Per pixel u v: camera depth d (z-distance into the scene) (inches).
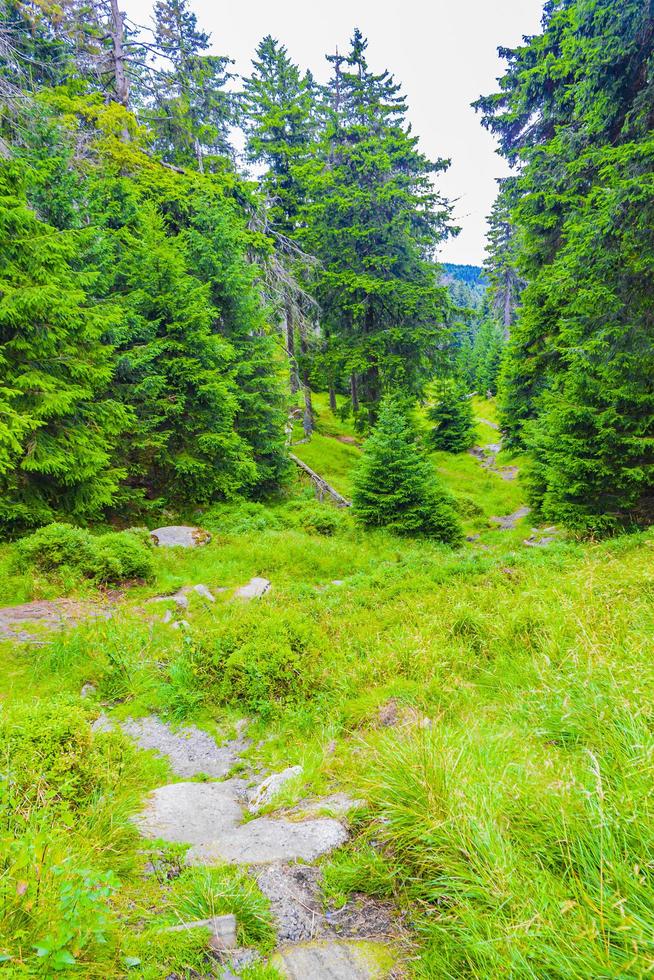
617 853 77.9
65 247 423.2
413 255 1112.2
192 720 191.6
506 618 238.7
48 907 72.9
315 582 438.9
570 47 560.7
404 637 237.9
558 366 604.1
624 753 104.7
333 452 1162.6
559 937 66.9
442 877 86.3
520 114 681.0
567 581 285.1
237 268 761.0
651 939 63.2
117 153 716.7
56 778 118.0
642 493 553.6
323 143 1128.2
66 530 365.4
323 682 203.3
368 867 96.8
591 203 498.9
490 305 2096.5
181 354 623.8
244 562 455.8
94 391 507.8
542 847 85.3
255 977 74.3
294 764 158.2
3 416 381.7
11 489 411.8
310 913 88.4
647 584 246.1
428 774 110.8
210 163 1005.2
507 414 1264.8
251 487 754.2
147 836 113.6
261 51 1243.2
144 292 598.2
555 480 576.7
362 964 77.2
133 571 370.9
